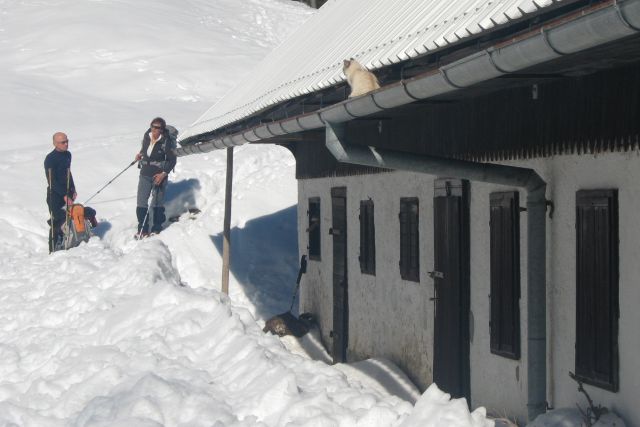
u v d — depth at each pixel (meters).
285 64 13.70
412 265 10.38
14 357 9.31
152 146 17.70
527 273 7.44
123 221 18.69
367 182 11.86
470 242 8.85
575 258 6.97
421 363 10.19
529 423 7.02
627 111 6.29
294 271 17.25
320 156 13.93
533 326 7.40
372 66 8.01
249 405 6.53
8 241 17.48
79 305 10.41
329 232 13.34
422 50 6.95
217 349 7.96
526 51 5.15
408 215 10.48
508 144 7.95
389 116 9.95
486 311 8.51
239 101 14.26
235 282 16.80
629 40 5.10
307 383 6.94
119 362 8.00
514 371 7.96
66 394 7.62
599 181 6.67
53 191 16.70
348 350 12.70
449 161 7.50
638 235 6.22
